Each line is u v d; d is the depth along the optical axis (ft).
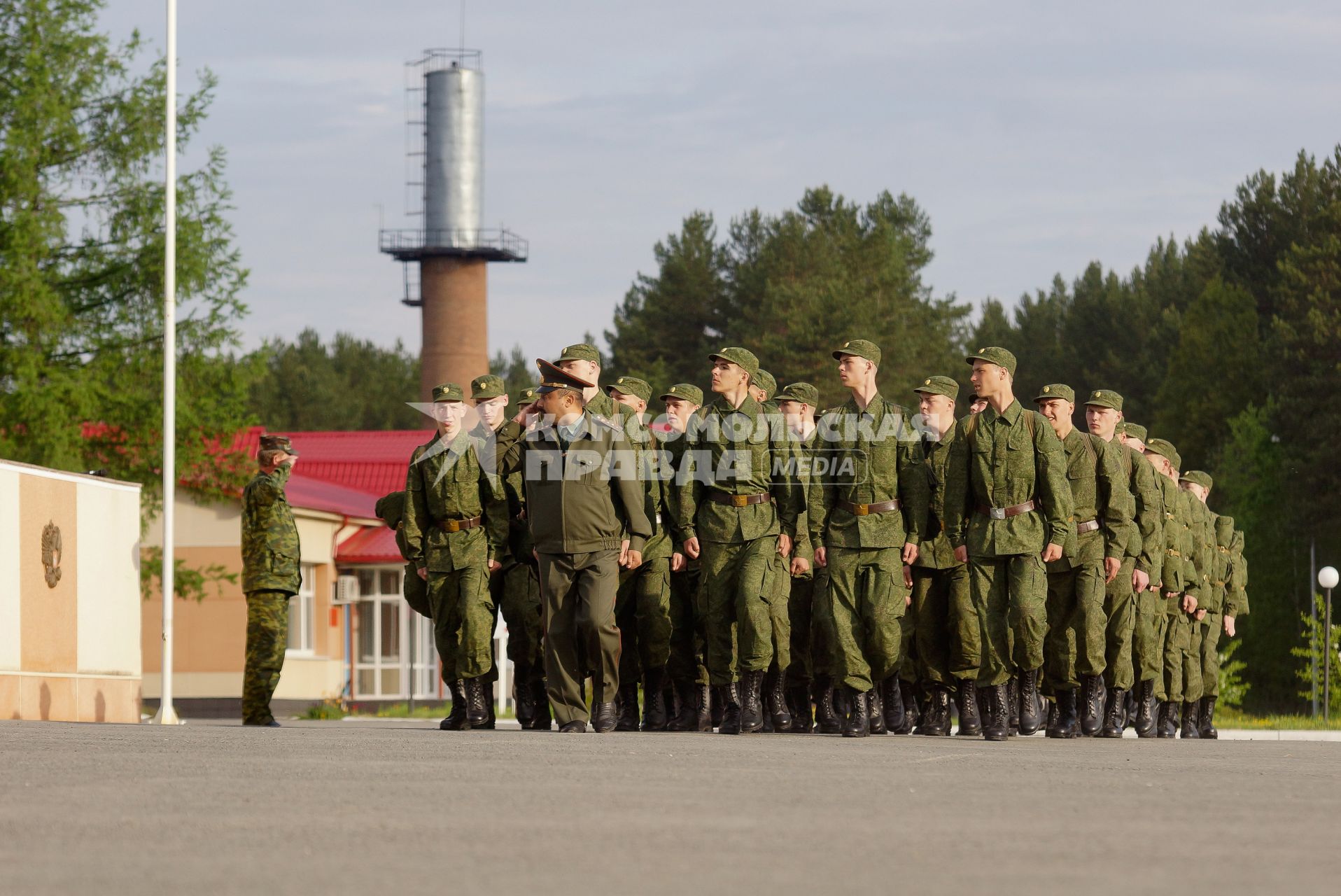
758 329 578.25
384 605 360.28
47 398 290.97
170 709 187.62
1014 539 95.35
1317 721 246.06
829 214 640.58
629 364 635.66
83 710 158.40
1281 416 491.31
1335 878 35.65
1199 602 141.38
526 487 93.91
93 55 308.40
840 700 111.45
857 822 43.50
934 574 106.83
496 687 266.36
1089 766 64.54
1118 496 103.86
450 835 40.42
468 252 544.21
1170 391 589.32
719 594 99.76
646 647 105.91
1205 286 627.87
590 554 92.94
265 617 125.70
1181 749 83.71
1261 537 523.70
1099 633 103.96
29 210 302.86
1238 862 37.63
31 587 147.84
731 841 39.83
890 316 583.58
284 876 34.58
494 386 106.63
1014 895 32.89
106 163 306.96
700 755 67.00
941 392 104.73
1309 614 506.89
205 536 327.88
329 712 312.29
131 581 170.60
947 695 110.32
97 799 47.16
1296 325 496.23
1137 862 37.47
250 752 65.26
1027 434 95.71
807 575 112.47
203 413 308.60
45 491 151.53
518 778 54.34
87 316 308.81
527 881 34.12
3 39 306.35
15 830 41.06
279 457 127.03
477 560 105.19
